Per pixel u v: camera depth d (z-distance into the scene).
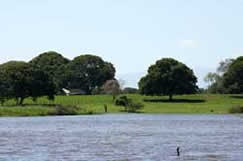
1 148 97.81
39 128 158.88
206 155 87.81
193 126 171.25
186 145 104.12
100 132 143.12
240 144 106.38
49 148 98.19
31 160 81.81
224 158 84.31
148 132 143.50
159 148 98.12
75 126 169.25
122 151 93.19
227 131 147.00
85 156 86.44
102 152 91.75
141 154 88.88
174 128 160.38
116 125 174.75
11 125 173.88
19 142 110.31
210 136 128.38
